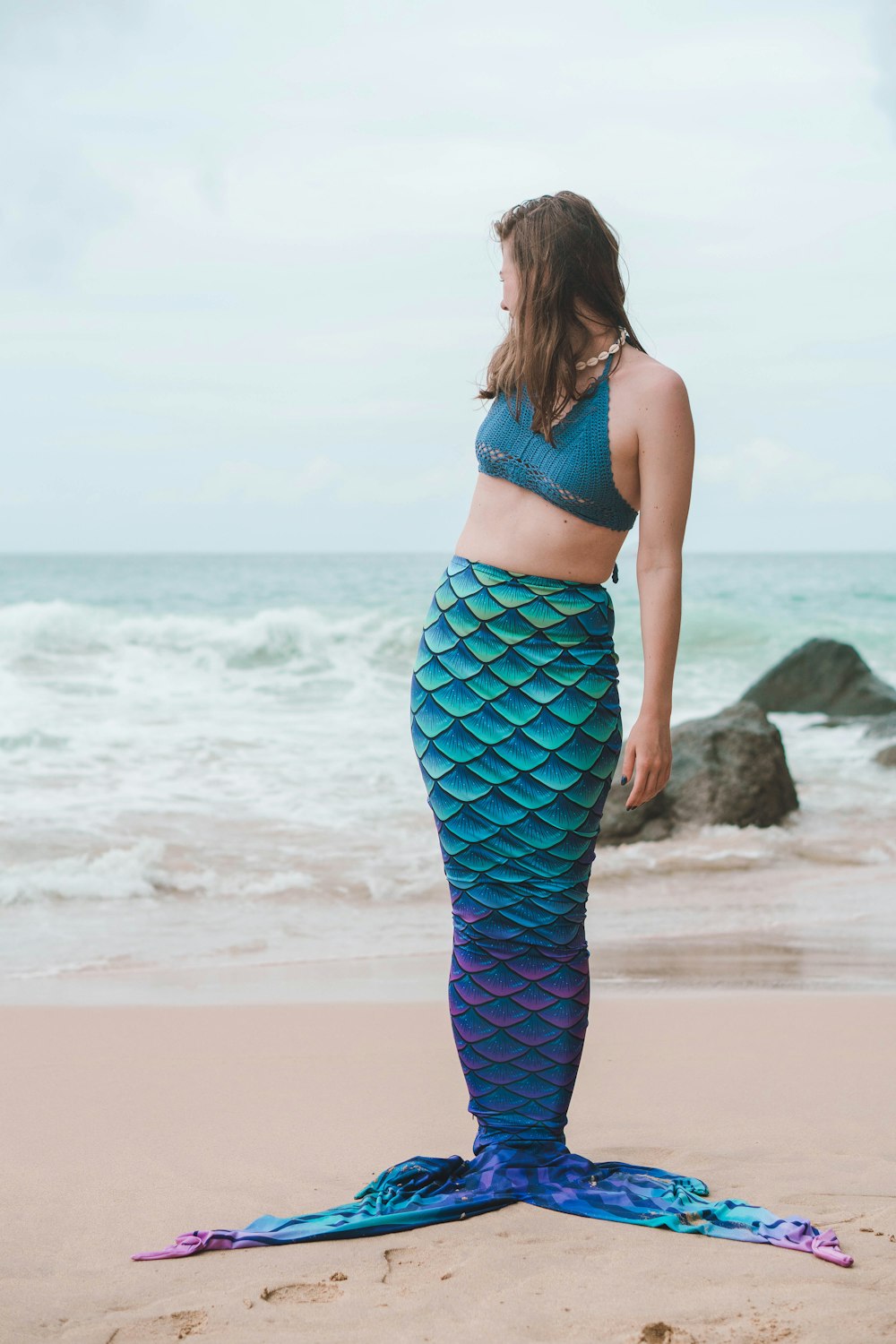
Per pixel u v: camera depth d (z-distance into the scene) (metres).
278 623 20.95
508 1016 2.54
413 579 41.22
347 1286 2.13
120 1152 2.92
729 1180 2.65
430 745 2.55
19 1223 2.47
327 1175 2.76
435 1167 2.58
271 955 5.92
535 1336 1.91
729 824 9.73
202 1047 4.04
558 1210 2.44
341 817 9.35
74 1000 4.91
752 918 6.77
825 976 5.25
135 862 7.80
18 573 44.50
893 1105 3.23
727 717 10.40
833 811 10.52
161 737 12.62
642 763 2.38
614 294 2.46
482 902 2.53
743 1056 3.78
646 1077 3.55
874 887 7.68
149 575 43.44
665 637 2.39
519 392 2.47
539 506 2.47
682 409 2.40
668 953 5.80
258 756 11.77
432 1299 2.06
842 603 35.12
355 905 7.10
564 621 2.47
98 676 17.42
